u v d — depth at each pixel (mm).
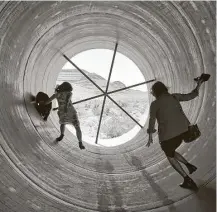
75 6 5250
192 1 3859
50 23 5453
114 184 4492
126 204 3740
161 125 3711
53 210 3207
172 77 6402
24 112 5406
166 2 4391
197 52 4590
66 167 4781
